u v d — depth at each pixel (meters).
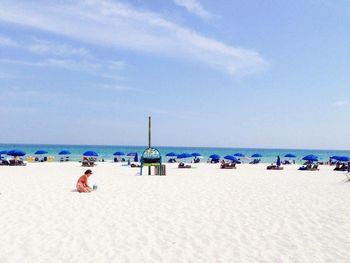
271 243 7.93
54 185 18.12
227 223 9.85
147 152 26.45
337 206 12.53
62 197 14.03
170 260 6.76
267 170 35.22
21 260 6.68
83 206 12.13
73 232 8.71
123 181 20.88
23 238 8.13
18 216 10.40
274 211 11.58
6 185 17.75
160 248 7.51
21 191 15.55
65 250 7.30
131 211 11.40
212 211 11.52
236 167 40.00
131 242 7.93
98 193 15.30
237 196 14.87
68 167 35.84
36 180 20.80
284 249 7.49
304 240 8.19
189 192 15.98
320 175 28.27
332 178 24.81
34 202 12.76
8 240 7.95
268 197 14.62
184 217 10.59
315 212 11.44
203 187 18.02
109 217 10.46
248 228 9.29
